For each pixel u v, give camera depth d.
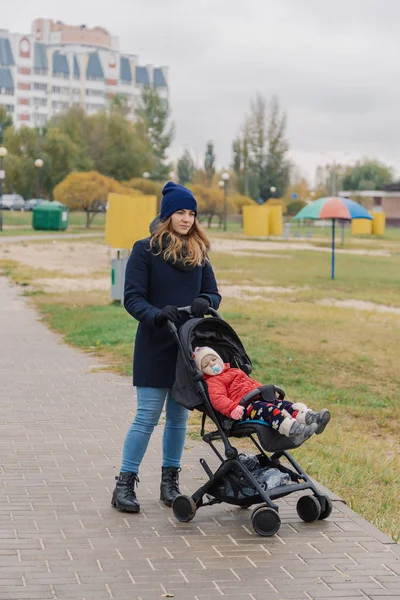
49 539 5.45
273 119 142.25
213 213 85.62
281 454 6.06
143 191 89.12
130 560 5.14
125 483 6.11
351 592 4.73
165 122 146.75
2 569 4.94
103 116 113.56
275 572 5.00
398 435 9.79
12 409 9.45
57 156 98.44
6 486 6.57
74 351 13.93
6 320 18.12
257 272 34.22
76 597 4.58
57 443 7.96
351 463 8.09
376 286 30.03
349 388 12.06
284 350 14.71
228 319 18.67
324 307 22.41
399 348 15.66
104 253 42.41
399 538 5.84
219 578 4.89
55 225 64.38
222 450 7.91
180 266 6.13
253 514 5.60
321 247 56.16
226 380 5.80
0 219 59.28
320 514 5.91
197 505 5.84
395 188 127.75
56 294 23.61
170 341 6.07
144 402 6.15
